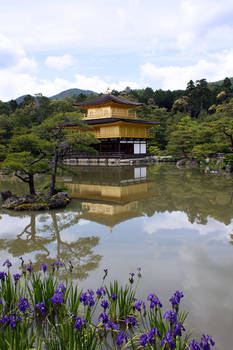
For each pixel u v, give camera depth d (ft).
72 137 54.19
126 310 17.43
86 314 15.46
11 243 32.48
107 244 31.68
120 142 149.59
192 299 20.16
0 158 58.03
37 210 47.78
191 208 48.26
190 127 153.89
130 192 65.62
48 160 58.23
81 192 66.44
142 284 22.43
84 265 26.17
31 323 16.79
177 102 284.20
